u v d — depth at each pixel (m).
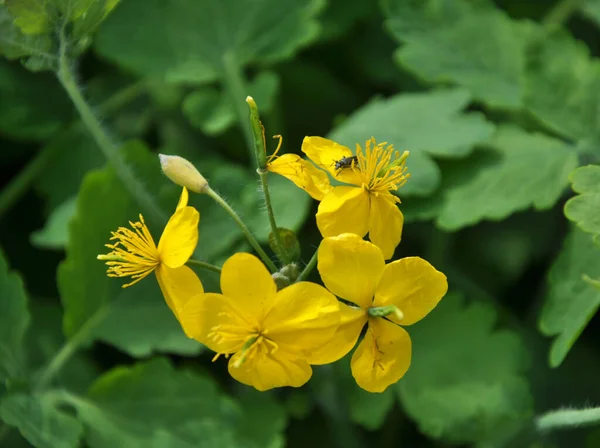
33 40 0.27
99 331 0.30
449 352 0.30
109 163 0.30
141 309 0.30
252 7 0.33
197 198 0.31
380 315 0.23
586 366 0.32
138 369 0.30
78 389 0.32
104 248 0.30
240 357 0.23
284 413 0.31
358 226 0.24
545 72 0.30
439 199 0.30
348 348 0.24
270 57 0.33
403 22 0.32
